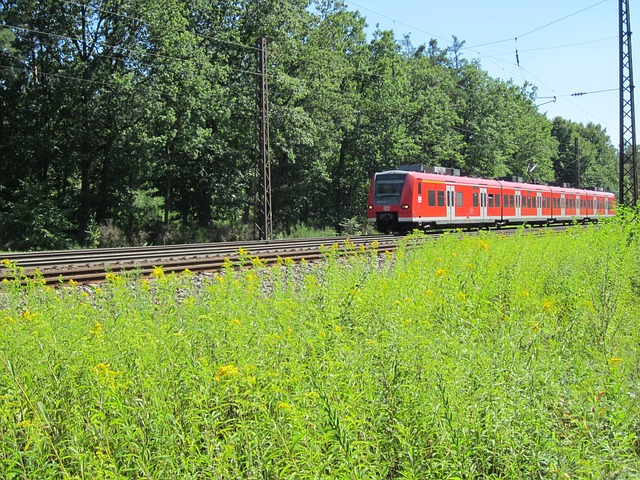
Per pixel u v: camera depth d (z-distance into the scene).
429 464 4.24
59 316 6.41
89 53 31.94
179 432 4.29
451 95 61.31
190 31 35.03
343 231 41.94
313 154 41.59
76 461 4.17
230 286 8.23
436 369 4.91
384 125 45.91
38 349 5.16
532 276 10.51
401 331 5.67
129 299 7.89
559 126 100.88
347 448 3.93
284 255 16.53
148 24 31.12
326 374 4.76
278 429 4.09
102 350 5.25
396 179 29.20
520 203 38.59
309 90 38.44
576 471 4.27
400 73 50.97
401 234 29.72
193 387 4.71
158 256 16.48
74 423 4.43
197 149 33.38
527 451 4.36
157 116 30.53
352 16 49.47
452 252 12.26
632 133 25.19
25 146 33.19
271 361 5.28
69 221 31.42
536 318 7.77
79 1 31.17
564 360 5.99
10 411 4.34
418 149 47.47
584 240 16.50
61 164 33.44
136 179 34.50
